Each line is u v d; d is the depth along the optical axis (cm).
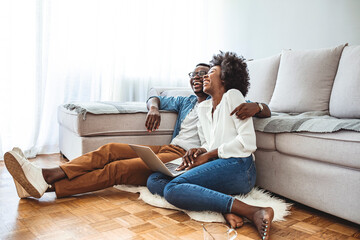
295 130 151
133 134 212
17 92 278
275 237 118
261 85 253
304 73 219
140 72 369
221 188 141
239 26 382
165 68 393
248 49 371
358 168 127
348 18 273
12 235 111
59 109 276
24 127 282
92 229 118
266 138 169
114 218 130
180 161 162
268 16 345
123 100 358
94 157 160
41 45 286
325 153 138
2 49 268
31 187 143
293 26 318
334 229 130
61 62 306
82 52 320
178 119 192
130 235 114
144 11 365
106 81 343
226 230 89
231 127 149
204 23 420
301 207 159
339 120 144
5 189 171
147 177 168
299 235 121
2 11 267
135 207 145
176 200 132
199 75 179
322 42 293
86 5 319
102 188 160
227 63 156
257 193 159
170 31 391
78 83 319
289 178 158
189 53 413
